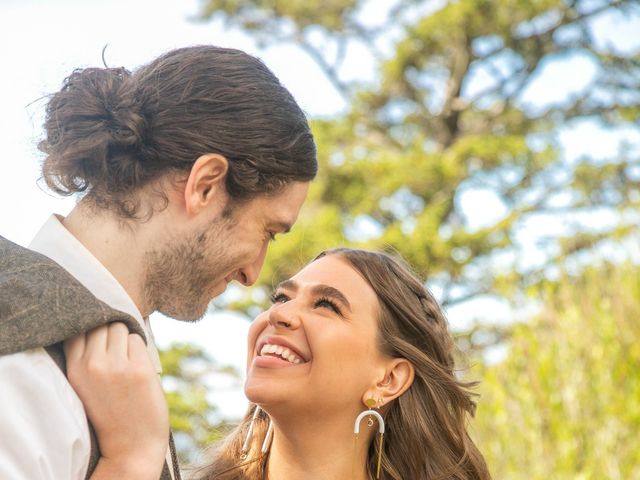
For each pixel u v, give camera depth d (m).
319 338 2.75
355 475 2.84
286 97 1.98
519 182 15.89
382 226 15.34
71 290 1.73
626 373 6.40
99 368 1.74
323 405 2.76
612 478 5.99
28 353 1.67
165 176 1.86
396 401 2.99
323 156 14.94
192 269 1.89
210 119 1.88
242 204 1.91
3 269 1.72
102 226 1.85
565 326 6.75
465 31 17.31
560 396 6.42
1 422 1.60
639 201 7.72
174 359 13.62
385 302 2.96
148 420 1.75
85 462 1.71
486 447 6.45
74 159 1.86
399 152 17.34
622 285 6.80
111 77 1.92
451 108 17.86
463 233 14.26
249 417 3.12
